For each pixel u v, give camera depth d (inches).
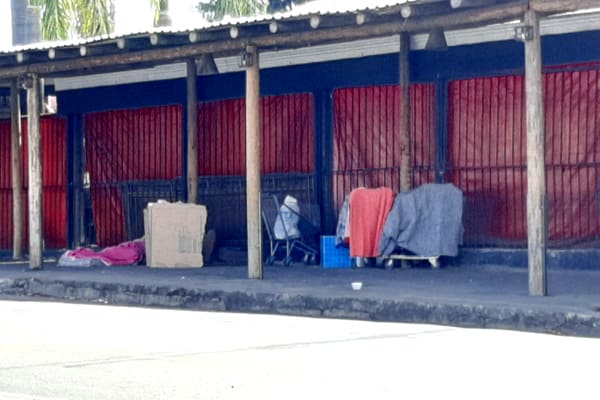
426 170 804.0
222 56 804.0
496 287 644.1
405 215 772.0
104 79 971.3
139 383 394.0
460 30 757.3
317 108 857.5
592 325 521.0
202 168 919.0
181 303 673.0
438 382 389.7
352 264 798.5
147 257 844.0
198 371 417.4
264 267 812.0
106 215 982.4
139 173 962.1
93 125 990.4
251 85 712.4
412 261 782.5
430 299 586.6
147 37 738.2
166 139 943.7
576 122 743.1
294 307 625.6
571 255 740.0
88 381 399.5
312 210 844.6
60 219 1010.1
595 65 735.1
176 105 938.1
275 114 882.8
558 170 748.6
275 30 684.1
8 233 1034.1
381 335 520.7
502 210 772.0
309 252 832.9
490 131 777.6
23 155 1024.9
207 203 914.1
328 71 848.3
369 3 666.8
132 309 657.6
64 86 997.2
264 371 415.8
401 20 657.0
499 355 454.0
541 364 429.4
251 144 713.6
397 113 821.2
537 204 593.9
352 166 842.8
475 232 781.9
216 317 607.2
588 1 573.9
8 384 396.2
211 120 914.1
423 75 801.6
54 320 593.6
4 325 569.6
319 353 460.4
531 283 598.2
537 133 591.2
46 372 419.2
